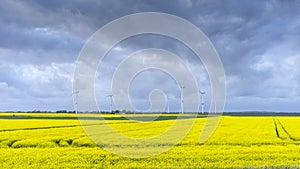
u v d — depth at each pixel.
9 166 19.20
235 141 29.48
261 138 31.62
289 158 22.12
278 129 41.41
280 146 27.59
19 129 41.41
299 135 34.34
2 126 44.34
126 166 19.53
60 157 21.98
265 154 23.22
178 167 18.61
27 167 19.00
